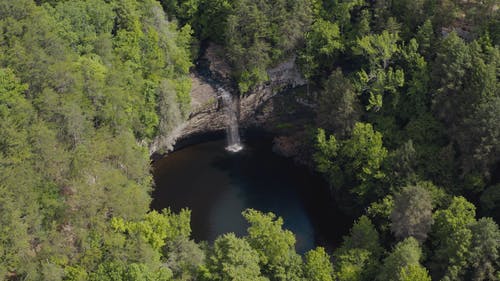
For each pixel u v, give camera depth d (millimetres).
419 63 128000
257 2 139375
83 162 102625
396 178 118500
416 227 104938
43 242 95688
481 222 97438
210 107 145625
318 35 139125
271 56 144375
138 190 109000
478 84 116562
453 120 123375
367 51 131000
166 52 137500
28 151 96750
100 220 100312
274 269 97125
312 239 127750
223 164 147625
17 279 94500
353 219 131125
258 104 150375
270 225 98500
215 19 148750
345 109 126250
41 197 97562
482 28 127812
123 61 130750
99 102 115375
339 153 130000
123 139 114500
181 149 151250
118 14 133000
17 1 110562
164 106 132125
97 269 94938
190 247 99812
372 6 141250
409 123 128625
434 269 102188
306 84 148000
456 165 119625
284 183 142625
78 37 124125
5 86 100750
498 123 110250
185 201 136500
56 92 107250
